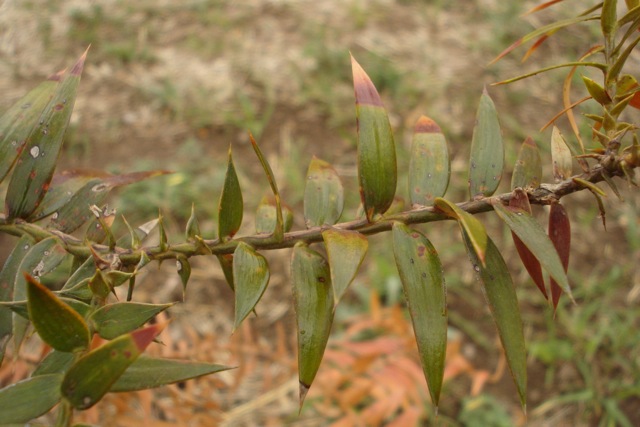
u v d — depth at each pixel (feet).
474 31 3.86
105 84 3.43
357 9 3.90
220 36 3.75
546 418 2.43
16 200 0.84
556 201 0.77
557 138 0.82
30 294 0.63
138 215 2.83
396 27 3.86
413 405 2.28
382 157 0.79
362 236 0.74
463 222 0.69
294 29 3.81
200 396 1.61
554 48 3.72
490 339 2.63
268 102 3.41
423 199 0.84
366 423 1.80
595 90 0.76
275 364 2.34
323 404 2.02
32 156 0.84
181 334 2.55
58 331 0.65
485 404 2.40
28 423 0.64
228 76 3.51
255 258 0.77
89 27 3.68
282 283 2.76
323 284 0.76
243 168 3.12
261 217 0.88
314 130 3.31
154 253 0.80
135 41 3.66
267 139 3.25
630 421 2.41
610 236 2.99
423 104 3.41
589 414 2.44
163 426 1.24
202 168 3.07
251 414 2.24
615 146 0.73
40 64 3.48
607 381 2.50
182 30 3.77
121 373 0.63
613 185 0.74
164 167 3.03
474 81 3.57
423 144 0.86
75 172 0.91
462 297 2.75
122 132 3.22
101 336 0.69
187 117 3.31
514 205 0.77
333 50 3.62
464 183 3.08
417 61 3.64
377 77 3.46
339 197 0.87
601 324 2.65
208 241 0.81
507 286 0.75
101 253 0.81
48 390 0.66
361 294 2.67
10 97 3.26
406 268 0.76
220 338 2.54
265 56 3.63
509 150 3.17
